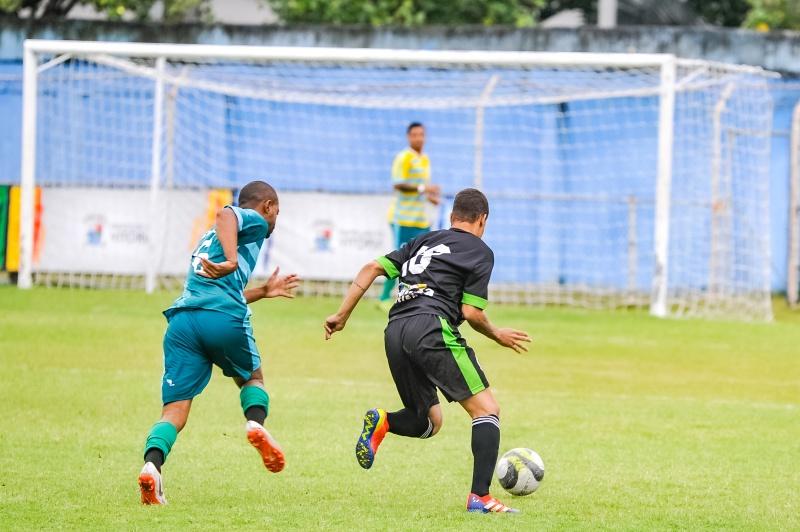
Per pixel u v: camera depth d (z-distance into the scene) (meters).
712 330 42.41
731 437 23.59
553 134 56.78
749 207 53.12
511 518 16.20
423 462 20.61
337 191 51.84
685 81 48.12
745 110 52.72
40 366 30.16
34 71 48.72
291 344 35.75
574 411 26.28
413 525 15.60
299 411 25.36
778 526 16.25
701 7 86.06
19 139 56.88
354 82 56.22
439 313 17.05
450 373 16.83
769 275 50.59
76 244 51.47
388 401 26.94
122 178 56.69
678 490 18.64
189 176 56.78
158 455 16.64
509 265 56.22
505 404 26.94
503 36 56.19
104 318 39.97
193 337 17.20
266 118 57.28
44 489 17.47
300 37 56.72
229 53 47.84
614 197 54.78
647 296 53.97
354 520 15.89
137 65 53.41
